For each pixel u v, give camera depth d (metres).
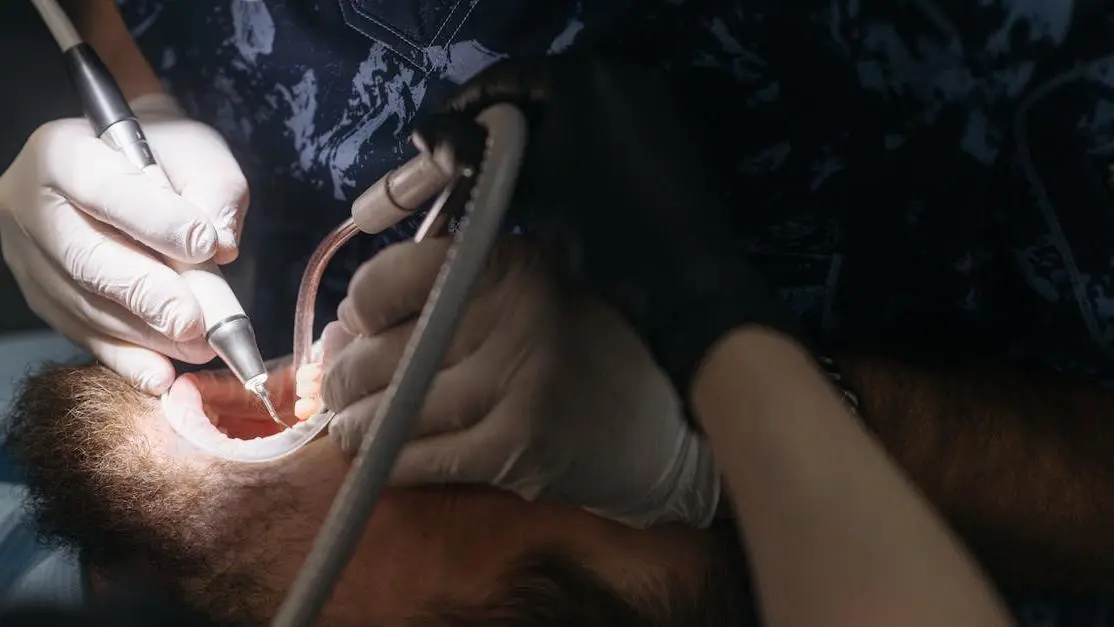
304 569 0.42
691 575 0.59
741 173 0.74
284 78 0.85
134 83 0.88
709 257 0.52
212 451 0.67
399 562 0.61
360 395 0.63
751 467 0.43
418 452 0.62
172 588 0.62
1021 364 0.75
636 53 0.72
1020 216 0.72
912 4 0.67
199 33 0.87
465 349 0.60
